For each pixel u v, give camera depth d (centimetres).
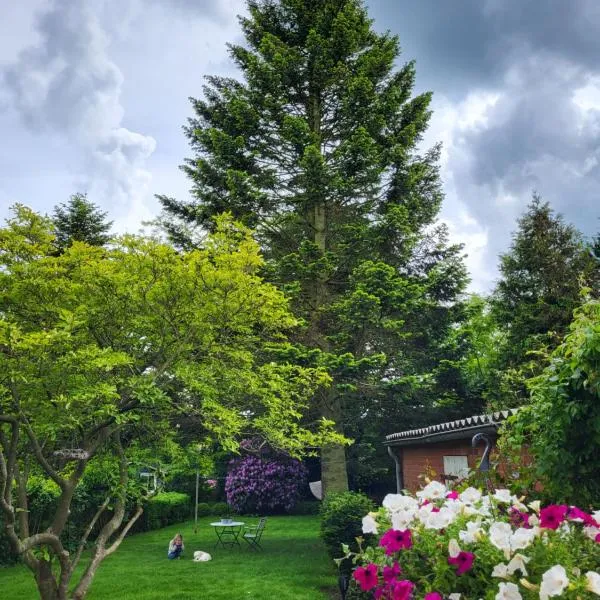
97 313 602
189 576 912
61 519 538
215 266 651
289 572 932
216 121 1420
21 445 594
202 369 649
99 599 767
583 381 379
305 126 1225
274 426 750
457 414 1497
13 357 489
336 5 1418
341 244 1241
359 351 1248
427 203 1470
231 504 1786
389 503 297
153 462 696
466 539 261
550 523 255
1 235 569
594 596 218
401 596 252
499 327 1817
